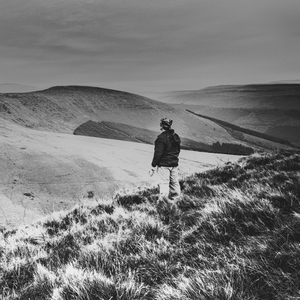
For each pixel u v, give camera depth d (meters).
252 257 2.82
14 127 24.66
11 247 4.95
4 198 13.38
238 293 2.25
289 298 2.12
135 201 7.81
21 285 3.39
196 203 5.68
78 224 6.02
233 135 147.50
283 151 11.59
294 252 2.66
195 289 2.42
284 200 4.34
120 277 3.01
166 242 3.88
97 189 15.20
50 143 21.58
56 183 15.41
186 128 133.88
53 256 4.24
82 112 121.81
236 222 3.85
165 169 6.25
